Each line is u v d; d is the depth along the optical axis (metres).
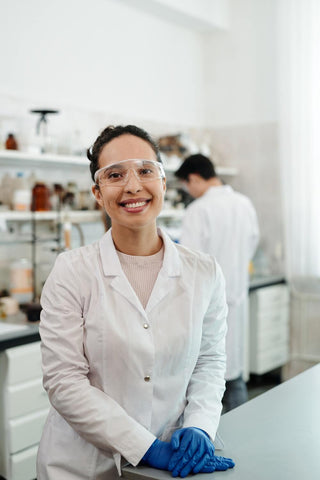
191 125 5.22
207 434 1.38
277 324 4.78
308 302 4.89
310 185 4.72
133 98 4.59
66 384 1.40
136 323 1.46
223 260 3.46
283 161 4.84
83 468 1.48
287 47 4.75
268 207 5.08
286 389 1.85
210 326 1.62
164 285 1.50
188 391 1.57
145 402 1.46
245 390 3.62
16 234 3.62
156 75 4.82
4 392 2.78
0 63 3.56
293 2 4.69
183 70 5.10
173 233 4.38
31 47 3.76
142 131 1.52
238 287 3.55
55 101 3.94
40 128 3.77
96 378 1.48
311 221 4.74
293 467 1.29
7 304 3.23
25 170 3.71
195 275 1.56
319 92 4.66
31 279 3.46
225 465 1.30
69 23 4.03
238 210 3.51
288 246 4.87
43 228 3.78
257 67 5.05
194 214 3.44
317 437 1.46
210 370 1.60
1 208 3.38
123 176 1.45
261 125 5.07
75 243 4.01
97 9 4.25
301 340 4.95
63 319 1.46
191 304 1.51
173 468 1.29
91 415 1.37
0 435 2.82
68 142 3.80
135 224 1.45
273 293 4.68
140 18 4.64
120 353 1.44
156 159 1.52
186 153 4.78
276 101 4.97
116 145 1.47
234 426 1.54
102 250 1.54
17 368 2.78
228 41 5.19
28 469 2.84
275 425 1.54
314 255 4.76
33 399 2.86
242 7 5.10
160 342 1.46
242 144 5.18
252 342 4.58
